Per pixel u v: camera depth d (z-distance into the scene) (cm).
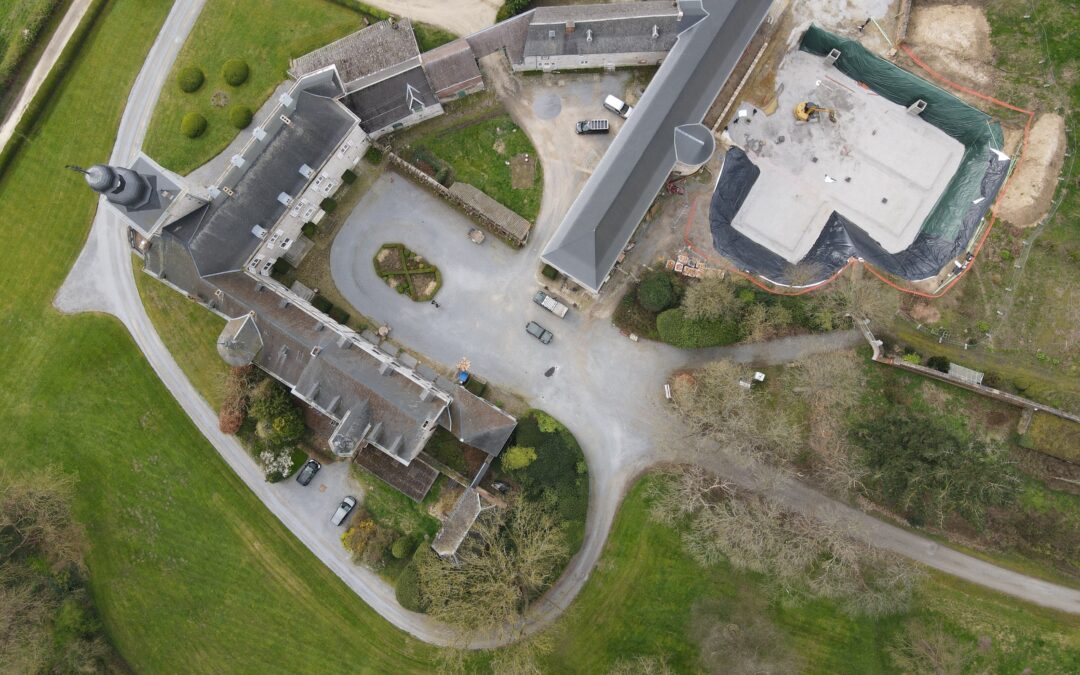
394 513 6519
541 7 6266
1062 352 6150
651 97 5928
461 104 6575
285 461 6500
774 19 6384
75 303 6775
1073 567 6097
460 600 5794
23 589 6338
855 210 6400
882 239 6372
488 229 6569
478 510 6009
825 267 6319
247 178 5762
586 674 6297
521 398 6544
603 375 6506
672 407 6369
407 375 6047
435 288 6581
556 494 6172
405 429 5750
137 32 6750
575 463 6297
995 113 6297
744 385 6172
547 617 6388
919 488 5597
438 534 6078
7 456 6762
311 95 5803
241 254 5959
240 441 6675
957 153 6309
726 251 6391
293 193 5975
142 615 6694
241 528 6706
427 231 6612
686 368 6438
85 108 6769
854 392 6150
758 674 5816
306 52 6669
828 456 6234
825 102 6394
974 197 6291
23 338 6794
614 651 6303
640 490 6419
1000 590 6178
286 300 6059
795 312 6234
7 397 6781
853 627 6175
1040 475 6141
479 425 6100
